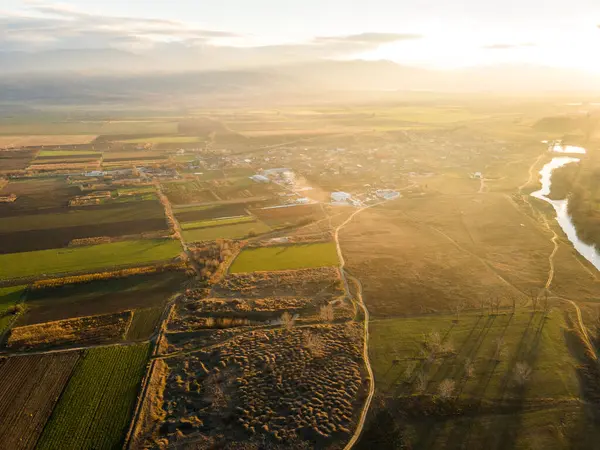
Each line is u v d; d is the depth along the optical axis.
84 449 57.06
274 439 58.12
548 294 93.88
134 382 69.38
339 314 87.12
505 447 56.41
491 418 60.97
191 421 61.06
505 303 90.44
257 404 63.94
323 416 61.69
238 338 79.75
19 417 62.31
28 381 69.31
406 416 61.53
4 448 57.16
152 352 76.56
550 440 57.34
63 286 97.88
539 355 73.62
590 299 91.75
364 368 71.25
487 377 68.56
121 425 60.91
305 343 77.38
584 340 77.25
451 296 93.56
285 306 90.44
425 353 74.50
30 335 80.75
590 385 66.94
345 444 57.44
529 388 66.19
